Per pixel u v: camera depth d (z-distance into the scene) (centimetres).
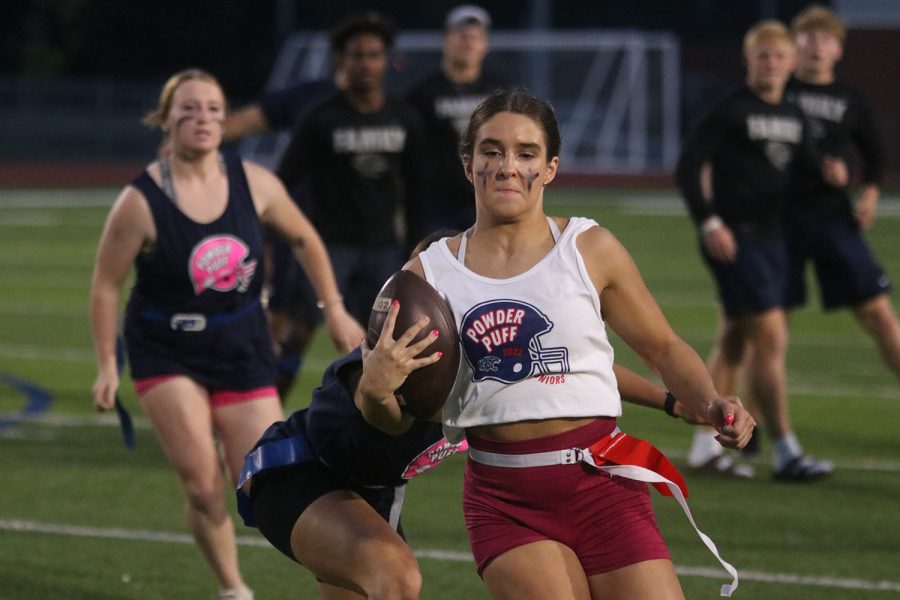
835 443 3253
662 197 11125
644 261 7056
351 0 17500
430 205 3422
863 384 3997
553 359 1390
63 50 18012
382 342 1366
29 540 2450
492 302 1392
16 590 2155
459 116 3397
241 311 2075
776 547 2411
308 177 3075
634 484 1441
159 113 2089
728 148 2952
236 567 2041
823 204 3133
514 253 1418
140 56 18012
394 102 3081
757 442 3127
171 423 2020
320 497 1523
